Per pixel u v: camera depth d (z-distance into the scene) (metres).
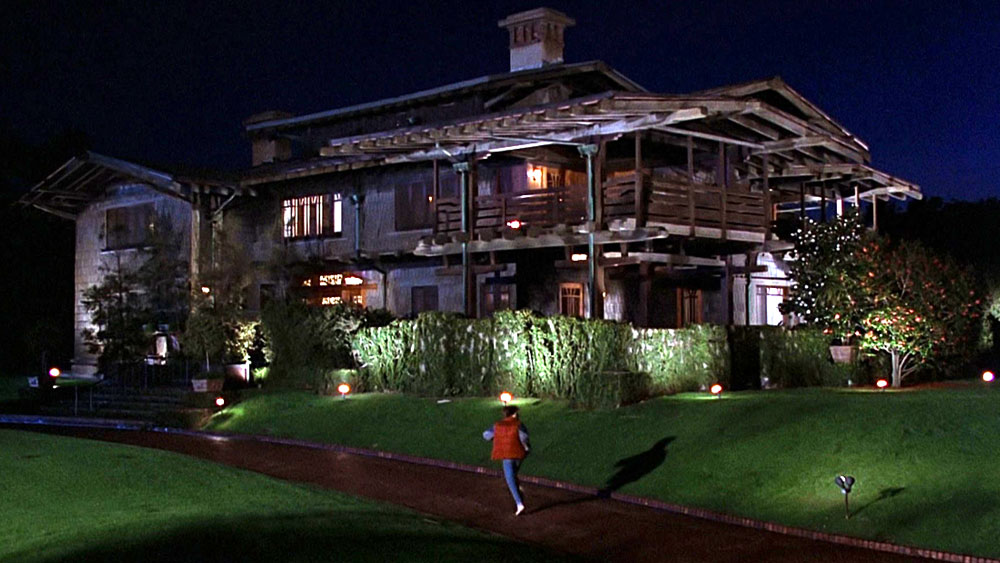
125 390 28.94
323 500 14.48
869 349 23.64
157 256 32.28
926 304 22.44
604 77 31.05
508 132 24.72
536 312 25.19
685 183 24.81
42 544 11.09
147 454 18.28
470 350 23.25
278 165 35.97
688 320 30.59
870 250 23.28
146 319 31.25
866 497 13.35
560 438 18.66
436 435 20.59
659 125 23.16
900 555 11.75
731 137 25.81
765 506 13.86
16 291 43.00
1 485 14.74
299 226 34.28
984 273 35.03
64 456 17.52
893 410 15.85
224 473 16.56
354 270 33.06
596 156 24.33
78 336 37.81
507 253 27.95
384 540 11.49
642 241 24.34
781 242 26.39
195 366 28.70
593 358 20.77
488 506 15.11
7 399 30.75
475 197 27.25
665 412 18.48
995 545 11.37
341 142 27.38
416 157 28.23
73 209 38.38
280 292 34.00
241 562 10.24
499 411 21.03
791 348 23.14
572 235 24.86
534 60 31.67
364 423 22.48
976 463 13.48
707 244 26.88
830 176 29.70
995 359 29.86
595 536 13.12
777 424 16.38
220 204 34.00
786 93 27.03
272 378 27.67
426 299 31.33
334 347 26.80
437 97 33.00
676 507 14.49
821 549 12.15
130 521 12.28
